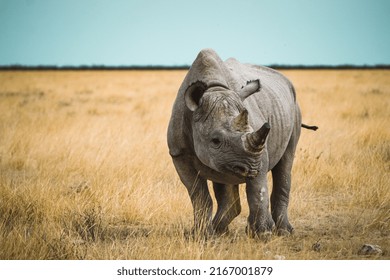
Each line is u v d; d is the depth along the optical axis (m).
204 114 19.12
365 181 29.58
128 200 25.38
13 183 29.12
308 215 25.73
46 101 89.56
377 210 25.08
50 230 21.69
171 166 33.50
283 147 23.72
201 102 19.28
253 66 26.19
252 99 21.98
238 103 19.27
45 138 42.47
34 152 38.06
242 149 17.95
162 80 188.00
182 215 24.81
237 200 23.19
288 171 24.89
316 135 44.09
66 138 42.16
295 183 29.86
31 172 34.16
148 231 23.06
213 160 18.72
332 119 55.56
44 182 28.80
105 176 30.66
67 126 50.62
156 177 31.50
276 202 24.48
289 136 24.38
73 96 105.62
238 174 18.41
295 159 33.66
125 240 21.69
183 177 21.67
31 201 25.20
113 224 24.28
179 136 21.02
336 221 24.72
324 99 81.50
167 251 19.56
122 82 173.38
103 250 20.36
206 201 21.58
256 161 18.14
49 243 19.94
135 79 198.50
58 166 34.03
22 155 37.34
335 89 109.19
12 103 83.94
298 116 26.25
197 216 21.48
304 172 31.36
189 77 21.17
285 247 20.86
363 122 51.75
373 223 23.36
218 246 20.72
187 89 19.62
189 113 20.11
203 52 21.22
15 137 42.66
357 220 23.77
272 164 23.11
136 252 19.62
